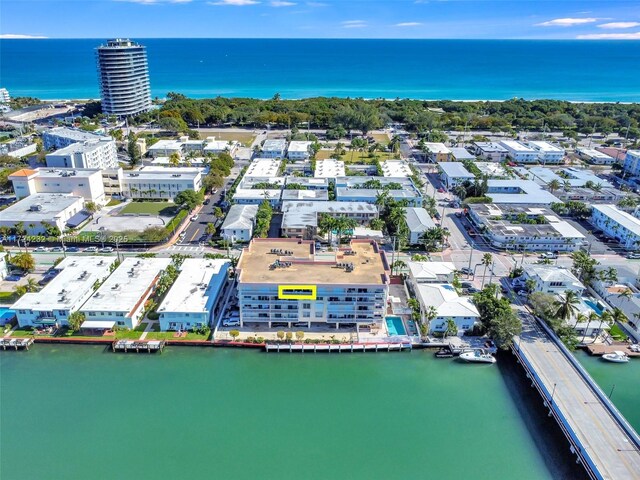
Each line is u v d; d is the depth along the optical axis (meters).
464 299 145.25
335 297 137.25
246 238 196.75
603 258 185.88
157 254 184.00
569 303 135.75
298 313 140.12
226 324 143.00
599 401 113.62
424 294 148.50
